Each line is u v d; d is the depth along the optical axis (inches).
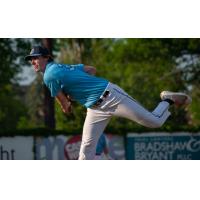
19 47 3085.6
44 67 1011.3
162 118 1025.5
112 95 1000.2
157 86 3255.4
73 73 999.6
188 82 3189.0
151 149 2199.8
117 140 2182.6
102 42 3558.1
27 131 2142.0
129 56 3395.7
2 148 2137.1
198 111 3417.8
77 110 2854.3
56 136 2151.8
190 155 2220.7
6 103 5260.8
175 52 3208.7
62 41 3380.9
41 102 4136.3
